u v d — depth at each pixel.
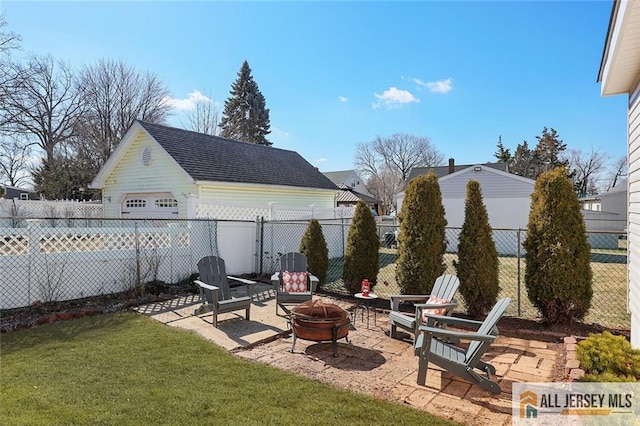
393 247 15.84
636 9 2.71
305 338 4.11
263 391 3.08
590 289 4.83
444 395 3.15
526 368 3.74
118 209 12.14
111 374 3.36
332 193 15.44
